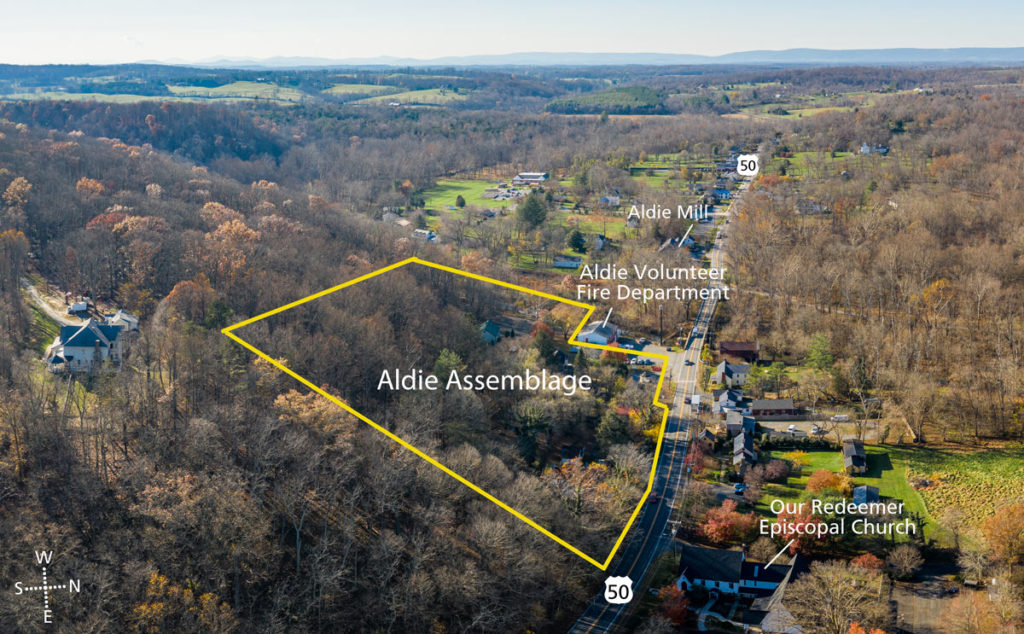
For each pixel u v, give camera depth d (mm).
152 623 109188
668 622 129375
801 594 132000
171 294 191500
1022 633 123000
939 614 130125
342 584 129125
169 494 127000
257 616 120750
